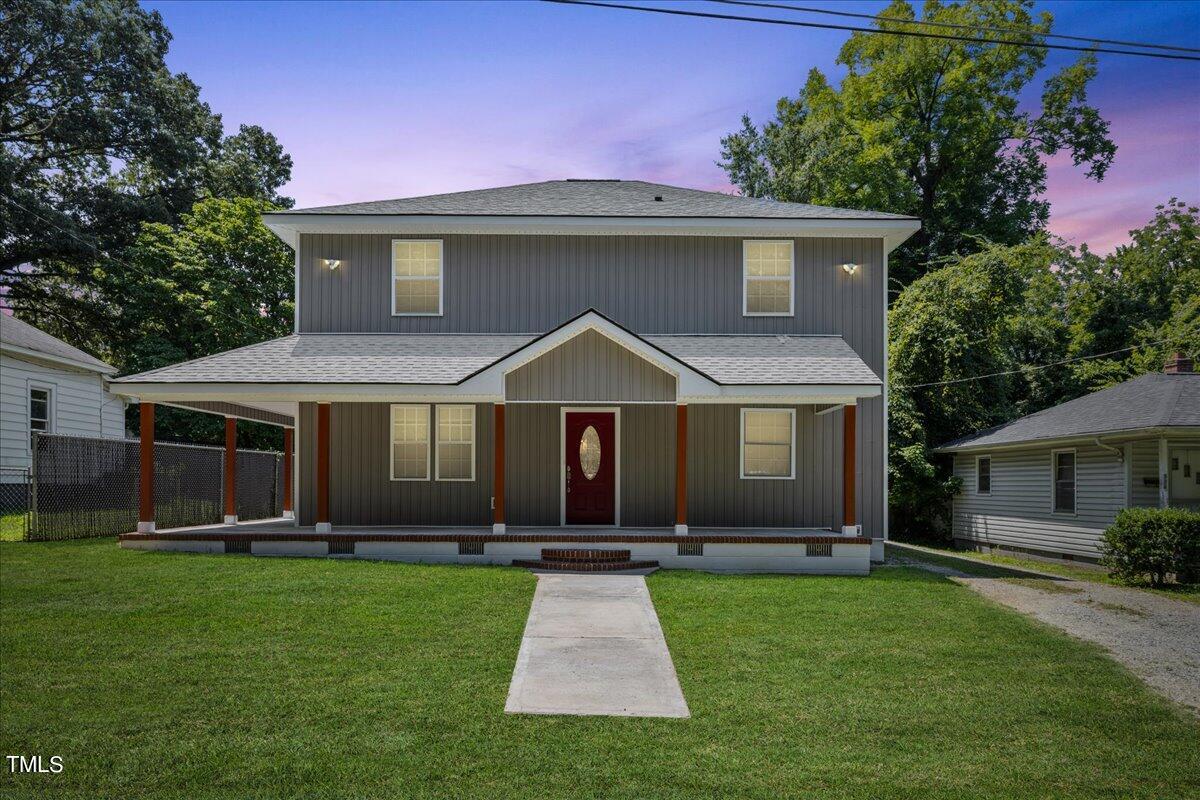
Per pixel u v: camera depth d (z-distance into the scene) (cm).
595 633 938
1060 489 2005
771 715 699
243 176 3750
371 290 1681
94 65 3303
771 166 4019
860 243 1695
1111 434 1712
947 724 689
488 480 1620
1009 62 3522
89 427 2444
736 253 1692
